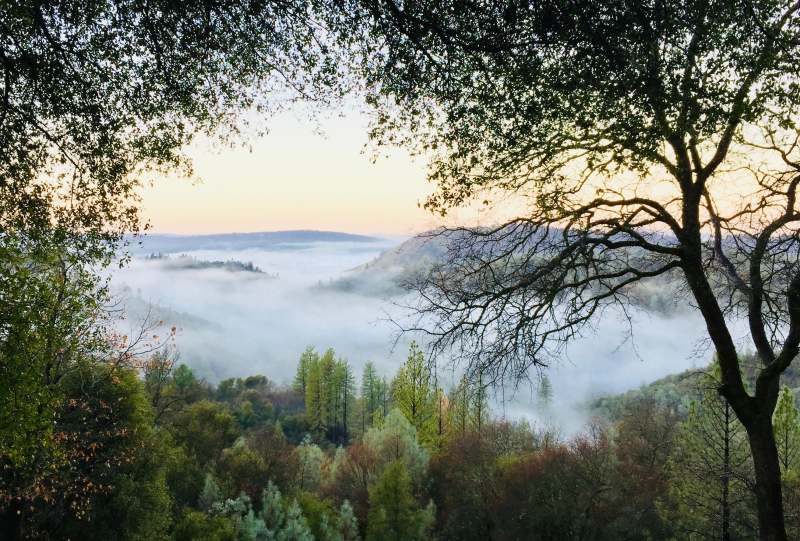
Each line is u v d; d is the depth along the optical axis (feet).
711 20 14.56
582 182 20.68
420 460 110.63
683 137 17.11
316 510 90.53
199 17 17.06
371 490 94.84
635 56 14.75
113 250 19.88
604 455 82.89
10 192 17.46
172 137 19.44
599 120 16.33
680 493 56.65
